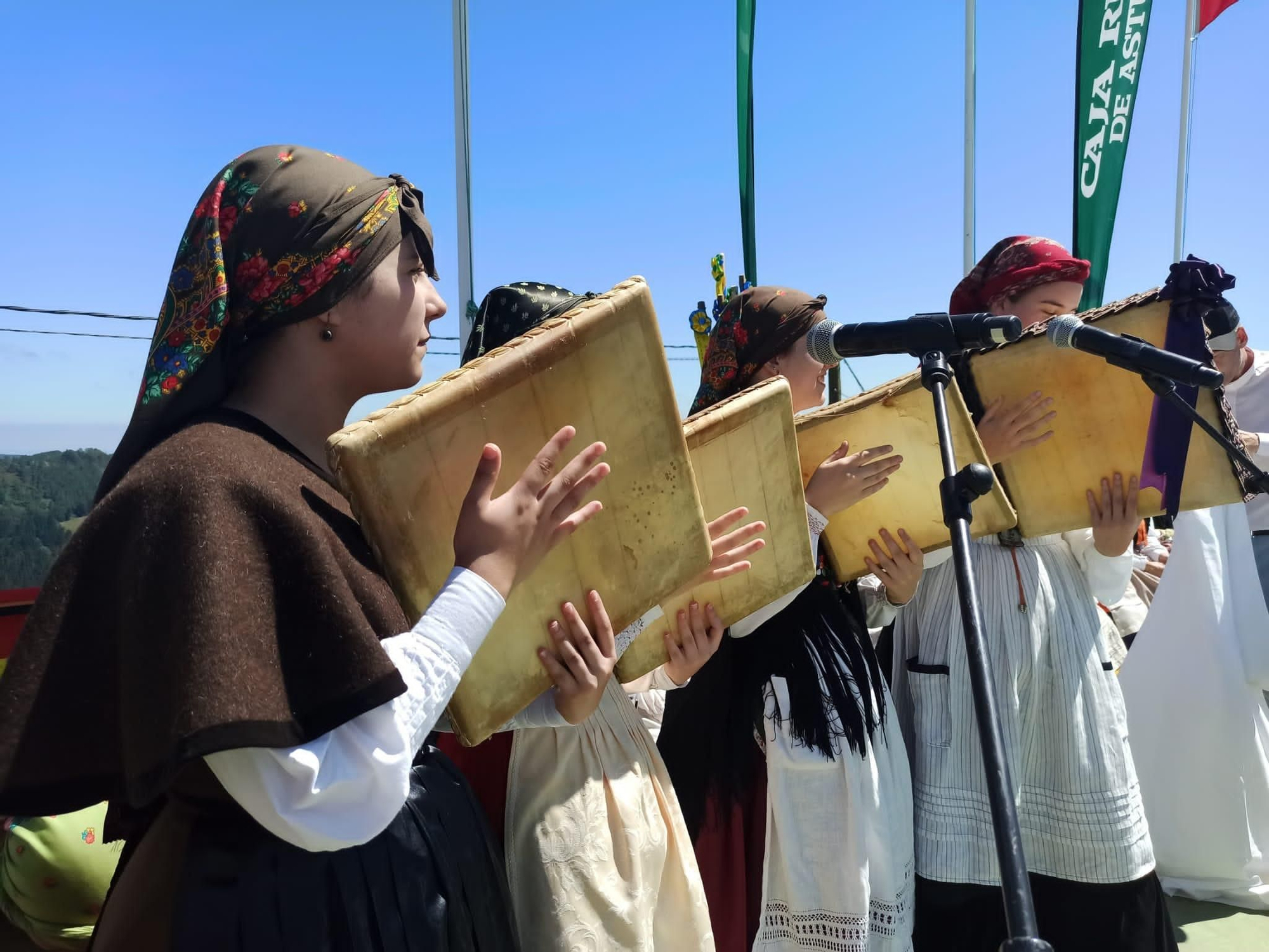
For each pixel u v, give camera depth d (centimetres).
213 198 104
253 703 80
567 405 103
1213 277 183
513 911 123
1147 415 192
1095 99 578
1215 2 704
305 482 97
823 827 179
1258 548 319
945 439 143
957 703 206
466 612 92
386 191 111
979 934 203
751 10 582
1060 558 218
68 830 241
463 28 435
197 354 99
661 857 152
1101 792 201
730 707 187
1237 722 277
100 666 89
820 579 196
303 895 96
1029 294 221
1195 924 271
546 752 149
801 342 200
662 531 114
